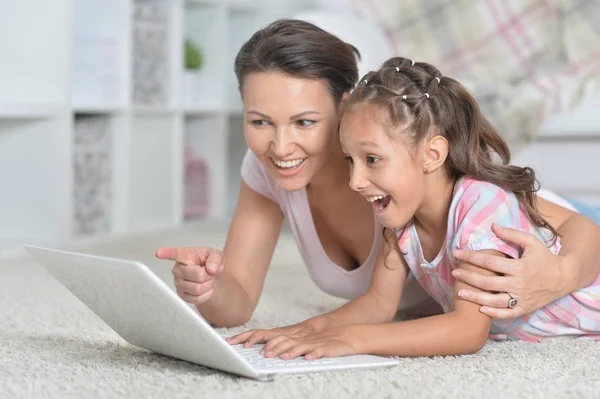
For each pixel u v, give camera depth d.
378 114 1.40
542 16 3.81
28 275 2.50
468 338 1.41
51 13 3.13
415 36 3.84
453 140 1.46
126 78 3.53
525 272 1.42
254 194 1.80
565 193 3.15
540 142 3.14
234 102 4.53
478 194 1.46
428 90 1.44
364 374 1.30
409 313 1.88
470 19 3.83
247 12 4.49
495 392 1.21
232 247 1.79
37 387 1.24
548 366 1.37
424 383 1.25
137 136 3.81
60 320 1.80
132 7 3.66
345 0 3.81
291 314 1.91
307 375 1.28
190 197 4.31
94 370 1.34
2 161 3.20
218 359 1.26
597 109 3.07
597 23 3.71
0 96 3.16
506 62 3.79
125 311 1.32
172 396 1.19
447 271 1.53
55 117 3.14
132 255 2.95
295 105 1.46
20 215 3.20
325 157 1.54
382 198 1.46
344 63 1.52
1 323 1.77
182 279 1.48
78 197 3.40
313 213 1.77
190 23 4.29
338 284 1.84
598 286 1.59
